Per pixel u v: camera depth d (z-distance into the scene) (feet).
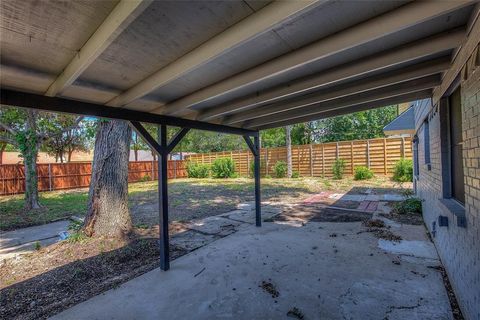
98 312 8.29
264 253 12.54
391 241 13.37
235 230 16.80
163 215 11.17
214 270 10.92
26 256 13.44
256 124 15.60
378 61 6.82
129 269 11.47
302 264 11.10
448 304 7.88
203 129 13.39
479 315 5.96
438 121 10.36
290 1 4.41
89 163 48.11
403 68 8.18
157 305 8.55
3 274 11.37
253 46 6.02
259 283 9.65
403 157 38.17
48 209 26.35
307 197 28.43
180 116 12.09
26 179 27.02
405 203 19.76
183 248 13.74
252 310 8.03
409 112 23.00
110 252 13.35
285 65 6.46
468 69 6.04
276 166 49.16
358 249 12.51
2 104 6.84
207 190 38.01
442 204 9.15
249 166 54.85
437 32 6.03
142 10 4.09
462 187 8.65
